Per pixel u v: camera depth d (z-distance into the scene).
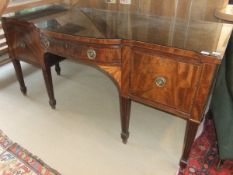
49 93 1.70
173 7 1.66
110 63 1.20
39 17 1.53
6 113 1.75
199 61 0.95
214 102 1.46
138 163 1.36
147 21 1.44
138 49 1.09
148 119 1.71
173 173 1.30
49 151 1.44
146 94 1.19
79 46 1.24
